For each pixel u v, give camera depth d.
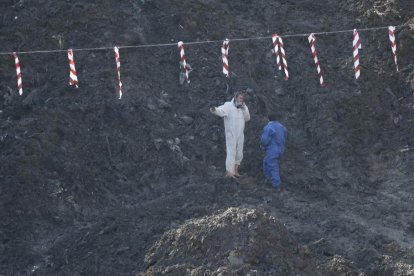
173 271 37.66
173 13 57.72
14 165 45.75
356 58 48.50
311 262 39.03
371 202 46.75
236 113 47.31
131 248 40.50
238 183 47.38
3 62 52.78
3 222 43.34
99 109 50.59
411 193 47.47
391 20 59.06
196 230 39.22
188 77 54.03
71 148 48.06
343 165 49.84
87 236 42.03
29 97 51.00
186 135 50.66
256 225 38.25
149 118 50.69
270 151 47.34
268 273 36.91
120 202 46.25
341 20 60.16
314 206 45.97
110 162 48.34
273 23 59.44
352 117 52.84
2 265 41.31
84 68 53.09
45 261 41.34
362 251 41.22
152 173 48.22
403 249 41.88
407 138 51.66
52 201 44.88
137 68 53.62
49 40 54.66
